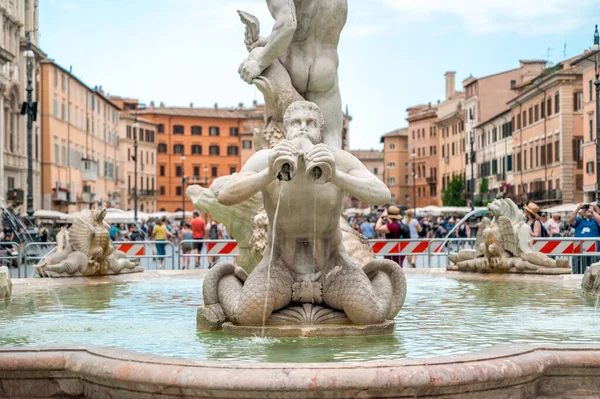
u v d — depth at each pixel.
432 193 146.50
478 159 110.62
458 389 4.33
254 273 6.66
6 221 29.73
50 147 80.88
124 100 147.62
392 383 4.18
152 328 7.26
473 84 113.81
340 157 6.64
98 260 13.03
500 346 4.93
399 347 5.95
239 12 10.32
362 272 6.70
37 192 73.19
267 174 6.29
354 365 4.30
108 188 109.81
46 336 6.86
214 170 154.50
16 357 4.84
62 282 12.41
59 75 84.00
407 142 163.38
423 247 16.83
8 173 63.88
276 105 10.16
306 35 10.05
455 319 7.87
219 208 10.66
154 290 11.62
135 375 4.40
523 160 89.94
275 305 6.59
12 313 8.77
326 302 6.70
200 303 9.77
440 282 12.53
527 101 88.12
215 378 4.21
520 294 10.47
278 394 4.18
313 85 10.07
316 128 6.71
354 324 6.60
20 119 66.88
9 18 63.22
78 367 4.71
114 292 11.31
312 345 6.02
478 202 101.88
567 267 12.63
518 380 4.52
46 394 4.90
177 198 151.50
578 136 76.94
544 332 6.87
